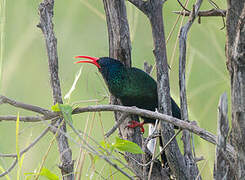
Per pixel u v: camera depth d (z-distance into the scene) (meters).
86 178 8.53
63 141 6.64
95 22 11.23
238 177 5.22
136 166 7.66
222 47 9.25
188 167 6.67
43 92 10.84
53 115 6.54
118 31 8.10
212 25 9.30
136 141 8.08
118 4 7.83
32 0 10.34
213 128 8.98
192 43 9.27
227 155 5.41
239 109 5.08
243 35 4.89
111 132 7.03
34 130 9.33
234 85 5.09
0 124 9.86
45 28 6.80
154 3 6.41
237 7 5.20
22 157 5.88
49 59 6.82
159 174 7.52
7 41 9.91
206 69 9.34
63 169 6.62
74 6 11.29
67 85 10.58
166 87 6.63
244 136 5.11
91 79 10.45
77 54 11.11
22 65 10.61
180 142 8.88
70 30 11.27
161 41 6.52
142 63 10.12
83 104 10.32
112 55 8.70
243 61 4.95
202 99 9.20
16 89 10.65
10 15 10.12
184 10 7.22
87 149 5.21
